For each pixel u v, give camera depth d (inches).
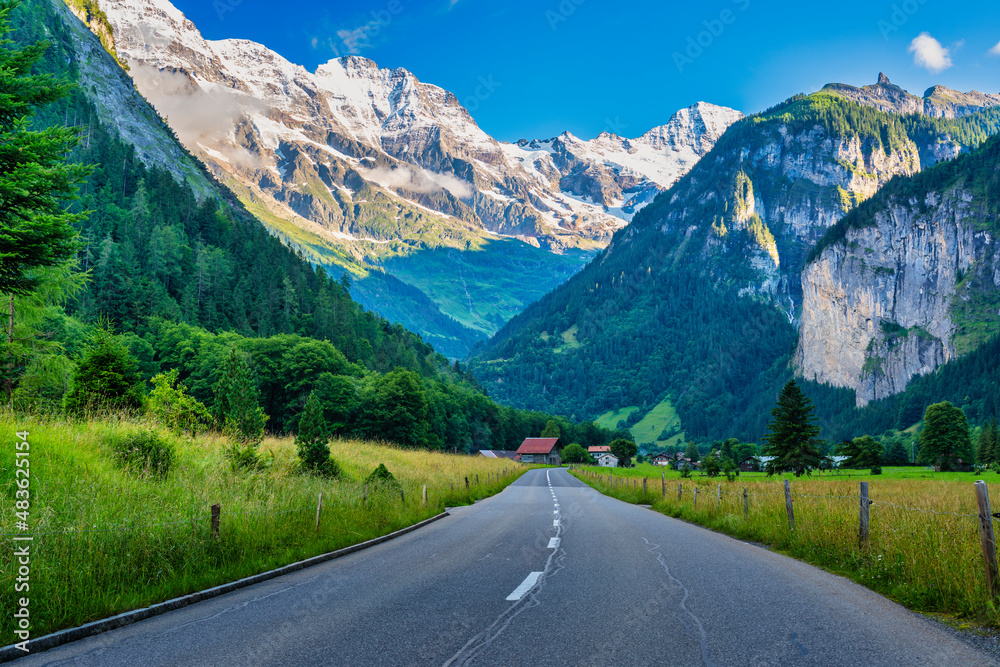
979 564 272.1
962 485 1279.5
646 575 340.8
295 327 5290.4
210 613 274.8
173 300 4335.6
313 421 852.0
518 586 313.1
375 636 223.9
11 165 552.4
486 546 478.3
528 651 201.8
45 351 893.2
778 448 3014.3
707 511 684.7
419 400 3193.9
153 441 590.9
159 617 272.1
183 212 6117.1
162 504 431.2
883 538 359.9
